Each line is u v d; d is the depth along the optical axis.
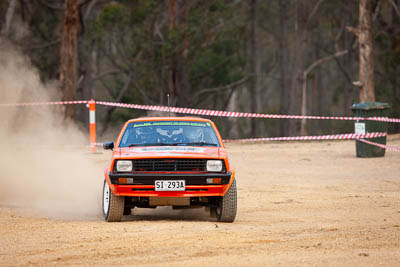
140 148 28.67
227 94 159.25
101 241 23.02
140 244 22.33
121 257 20.41
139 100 134.88
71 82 91.56
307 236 24.25
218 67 134.38
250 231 25.22
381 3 145.75
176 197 26.97
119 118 135.00
